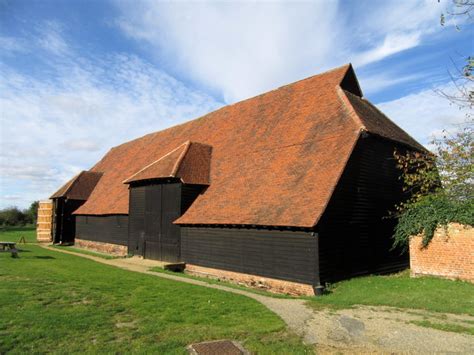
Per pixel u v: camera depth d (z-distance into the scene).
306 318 9.44
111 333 7.68
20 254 22.42
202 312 9.66
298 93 21.47
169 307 10.04
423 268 14.10
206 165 21.91
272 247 14.62
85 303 9.98
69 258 22.12
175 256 20.09
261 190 16.66
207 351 6.89
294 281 13.66
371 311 10.08
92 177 36.69
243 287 14.72
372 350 7.14
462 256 13.07
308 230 13.24
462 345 7.30
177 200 20.22
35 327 7.74
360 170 15.73
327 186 14.02
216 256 17.27
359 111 17.59
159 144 30.91
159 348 6.92
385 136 16.69
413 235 14.48
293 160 16.88
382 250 16.52
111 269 17.64
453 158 14.69
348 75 20.36
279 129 19.88
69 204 35.09
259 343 7.40
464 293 11.34
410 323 8.83
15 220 70.44
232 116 25.19
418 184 16.91
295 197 14.72
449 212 13.48
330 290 13.06
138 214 23.66
